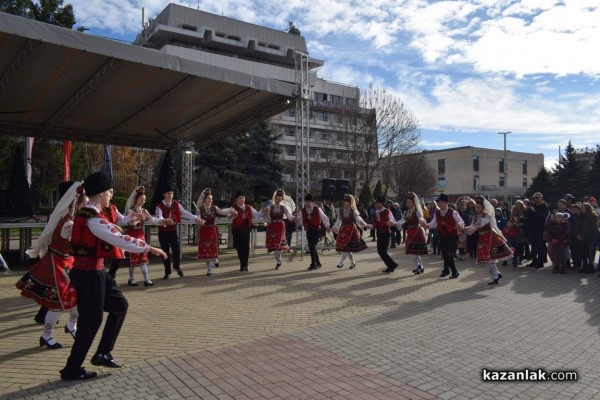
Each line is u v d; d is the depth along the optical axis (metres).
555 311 6.60
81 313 3.89
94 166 37.84
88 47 8.54
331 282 9.08
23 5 20.91
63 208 4.77
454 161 71.19
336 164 43.69
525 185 77.31
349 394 3.68
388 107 38.53
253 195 33.88
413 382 3.94
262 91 11.99
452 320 6.07
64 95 11.84
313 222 10.95
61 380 3.95
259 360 4.48
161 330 5.57
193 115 14.02
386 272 10.46
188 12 54.84
